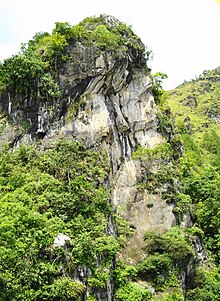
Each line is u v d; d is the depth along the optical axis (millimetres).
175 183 52375
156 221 47969
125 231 44781
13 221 29969
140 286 38500
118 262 39781
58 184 38312
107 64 49938
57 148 44469
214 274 46594
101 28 51875
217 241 51094
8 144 45188
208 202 53750
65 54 48906
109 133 48281
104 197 40125
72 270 30750
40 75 46750
